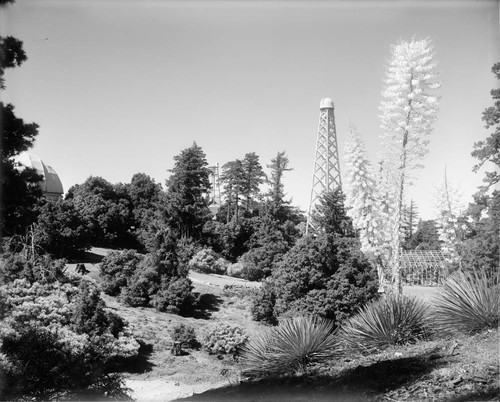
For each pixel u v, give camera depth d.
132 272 43.16
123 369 29.12
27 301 26.77
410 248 69.50
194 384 26.17
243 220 71.06
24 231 31.95
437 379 7.05
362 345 10.35
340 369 9.08
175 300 41.00
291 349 10.32
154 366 30.25
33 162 63.97
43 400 11.41
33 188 15.59
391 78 21.12
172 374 28.97
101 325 29.36
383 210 30.55
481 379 6.64
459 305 9.68
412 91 20.83
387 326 10.30
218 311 43.28
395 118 21.19
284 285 31.77
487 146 25.72
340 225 35.75
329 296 29.39
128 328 32.50
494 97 23.50
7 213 15.33
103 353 18.20
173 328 36.66
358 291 29.52
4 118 14.33
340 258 30.91
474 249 27.38
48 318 26.27
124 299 40.81
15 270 29.59
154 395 23.23
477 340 8.65
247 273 57.94
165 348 33.12
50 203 50.62
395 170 22.03
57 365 12.00
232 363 32.09
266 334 11.61
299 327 10.81
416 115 20.81
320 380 8.58
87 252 56.97
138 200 72.50
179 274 43.47
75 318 28.14
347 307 29.41
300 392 8.02
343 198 35.78
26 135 14.99
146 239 55.00
